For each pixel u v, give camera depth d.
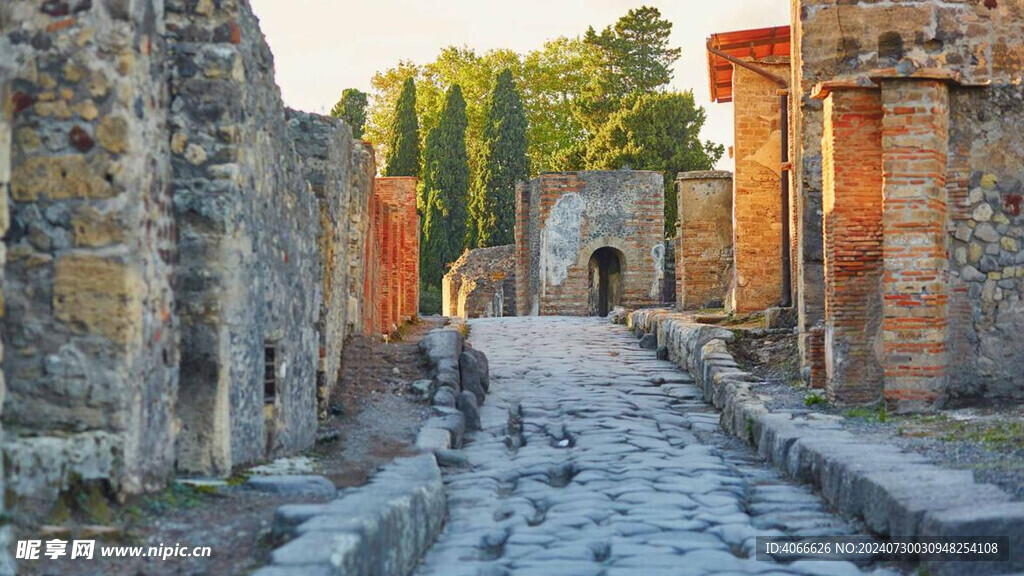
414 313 28.64
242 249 8.12
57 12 6.97
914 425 10.75
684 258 29.17
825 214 13.12
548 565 7.18
